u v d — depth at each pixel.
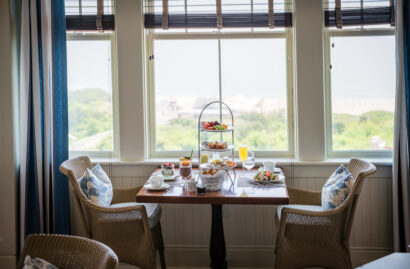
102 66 3.22
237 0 3.11
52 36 2.96
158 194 2.31
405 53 2.87
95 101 3.25
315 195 2.77
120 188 3.10
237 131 3.26
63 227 3.02
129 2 3.07
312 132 3.06
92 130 3.27
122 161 3.11
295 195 2.80
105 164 3.11
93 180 2.49
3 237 2.99
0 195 2.98
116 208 2.32
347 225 2.36
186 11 3.12
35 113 2.96
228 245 3.13
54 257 1.44
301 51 3.04
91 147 3.28
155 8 3.13
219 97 3.24
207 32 3.19
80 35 3.20
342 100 3.17
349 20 3.04
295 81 3.11
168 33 3.20
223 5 3.12
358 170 2.60
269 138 3.26
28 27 2.94
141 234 2.37
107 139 3.27
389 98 3.15
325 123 3.13
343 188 2.33
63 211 3.02
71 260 1.42
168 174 2.68
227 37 3.19
